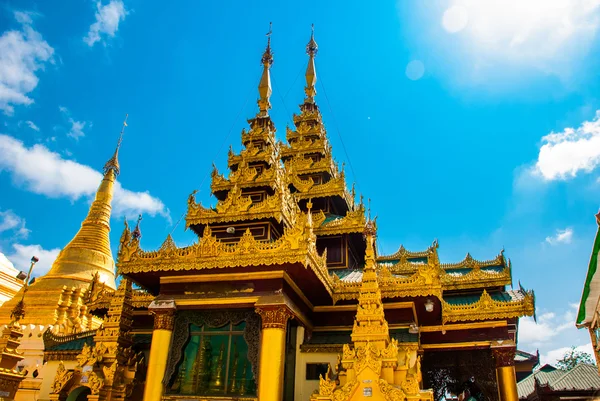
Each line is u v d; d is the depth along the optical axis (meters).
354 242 34.53
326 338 25.31
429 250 31.75
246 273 22.91
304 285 24.22
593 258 15.82
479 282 32.09
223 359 22.56
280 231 27.92
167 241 24.42
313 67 49.88
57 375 23.23
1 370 26.48
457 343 27.27
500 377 25.98
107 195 62.16
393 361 18.53
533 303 26.36
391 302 24.80
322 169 39.72
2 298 55.53
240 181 31.25
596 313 18.59
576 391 33.53
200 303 22.97
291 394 23.53
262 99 40.09
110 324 25.05
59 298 47.75
